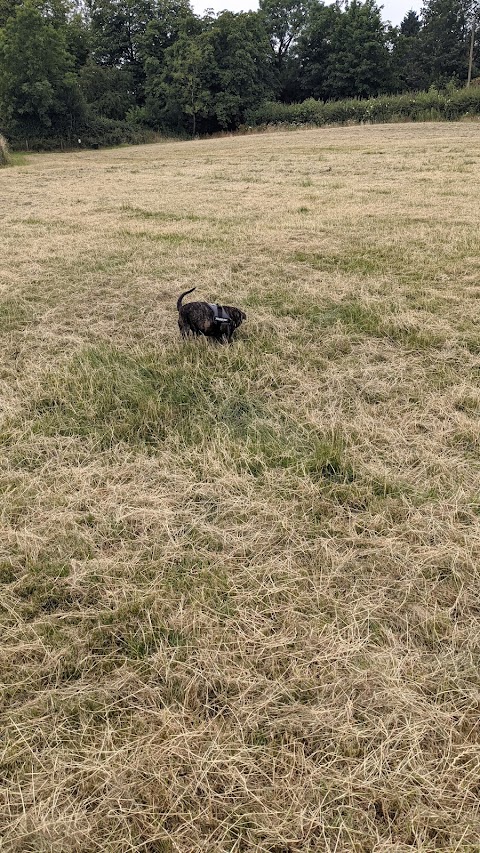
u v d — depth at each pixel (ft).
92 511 10.69
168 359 16.90
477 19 194.39
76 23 159.94
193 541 9.91
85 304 22.11
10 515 10.59
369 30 164.86
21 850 5.76
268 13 187.32
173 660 7.59
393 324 18.49
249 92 160.97
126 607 8.55
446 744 6.59
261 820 5.90
